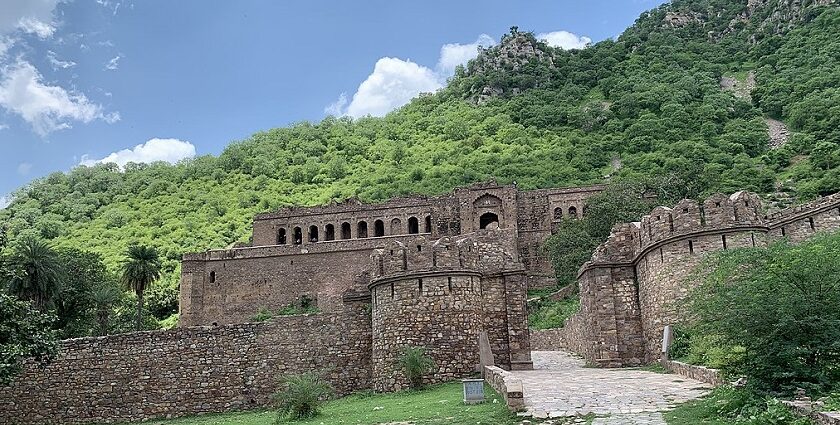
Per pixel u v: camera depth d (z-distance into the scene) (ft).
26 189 542.98
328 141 585.22
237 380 92.89
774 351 46.16
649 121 424.87
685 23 654.12
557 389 61.05
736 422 39.58
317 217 314.35
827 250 49.70
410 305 81.82
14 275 91.35
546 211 302.66
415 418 53.06
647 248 88.22
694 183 233.96
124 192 536.01
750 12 624.59
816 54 469.57
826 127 336.08
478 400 57.98
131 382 93.91
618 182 264.72
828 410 36.94
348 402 77.05
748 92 472.03
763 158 330.75
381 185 439.22
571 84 582.35
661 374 73.36
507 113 549.54
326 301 257.75
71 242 426.51
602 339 92.94
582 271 102.68
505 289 87.76
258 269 269.03
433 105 637.30
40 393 94.12
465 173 417.49
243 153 562.25
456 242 85.15
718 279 55.62
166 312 288.10
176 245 384.27
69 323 166.71
